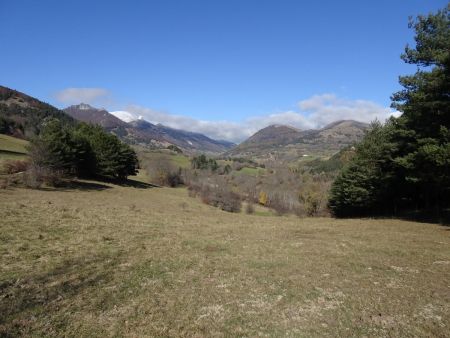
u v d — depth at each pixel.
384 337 6.47
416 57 22.73
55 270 10.23
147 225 20.84
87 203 32.75
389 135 28.48
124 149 71.06
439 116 21.58
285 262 11.83
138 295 8.55
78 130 68.06
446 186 22.28
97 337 6.39
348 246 14.66
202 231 19.55
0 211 19.89
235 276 10.20
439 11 22.38
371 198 32.50
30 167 45.97
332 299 8.32
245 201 74.06
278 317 7.35
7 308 7.39
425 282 9.47
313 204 51.81
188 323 7.06
